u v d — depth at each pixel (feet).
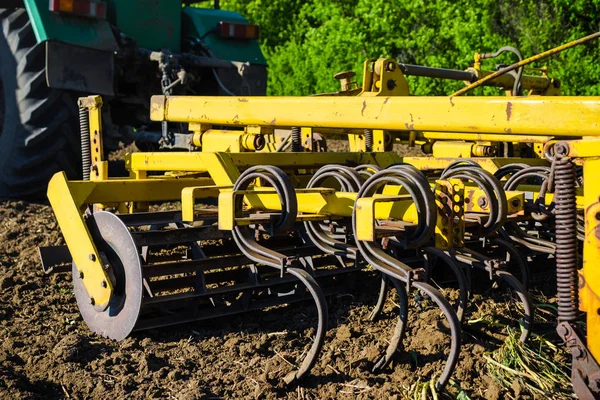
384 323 13.14
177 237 13.03
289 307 14.20
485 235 12.67
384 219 12.29
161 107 16.49
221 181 14.07
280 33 59.93
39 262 17.26
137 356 11.99
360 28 42.32
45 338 12.70
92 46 21.33
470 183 14.46
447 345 11.89
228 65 23.90
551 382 10.94
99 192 13.78
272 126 15.29
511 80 20.59
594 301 8.53
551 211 13.21
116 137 22.38
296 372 11.04
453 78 19.19
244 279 14.35
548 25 35.14
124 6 24.00
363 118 12.66
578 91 33.76
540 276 15.92
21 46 22.06
